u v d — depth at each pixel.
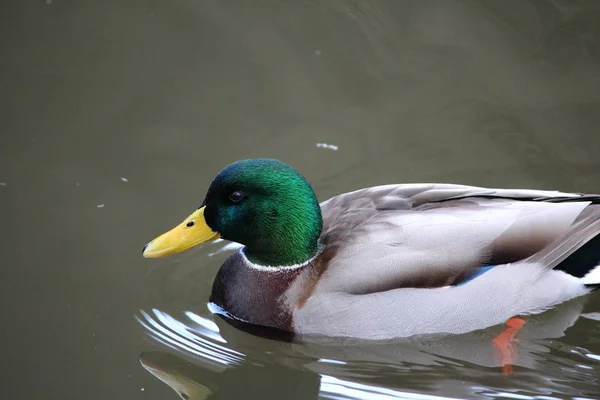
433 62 14.76
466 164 12.64
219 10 15.68
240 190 9.67
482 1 15.70
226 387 9.34
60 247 11.20
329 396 9.11
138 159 12.81
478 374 9.41
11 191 12.14
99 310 10.28
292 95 14.10
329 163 12.73
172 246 9.77
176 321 10.25
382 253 9.54
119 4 15.77
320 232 9.93
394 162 12.73
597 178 12.30
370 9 15.73
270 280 9.98
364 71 14.59
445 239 9.64
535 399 8.97
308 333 9.76
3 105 13.79
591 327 10.09
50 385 9.10
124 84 14.25
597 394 9.05
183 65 14.63
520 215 9.91
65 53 14.82
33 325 9.97
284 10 15.70
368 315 9.50
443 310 9.61
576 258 10.16
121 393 9.08
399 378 9.38
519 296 9.87
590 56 14.65
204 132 13.34
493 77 14.38
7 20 15.44
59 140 13.16
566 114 13.52
